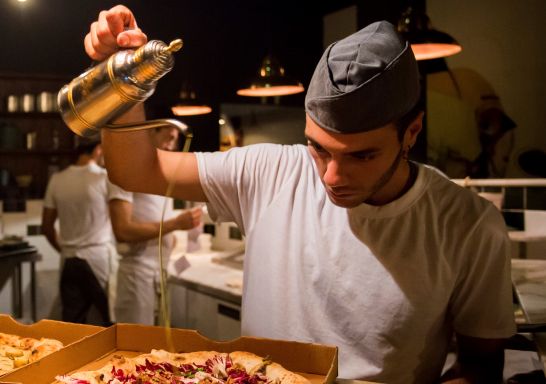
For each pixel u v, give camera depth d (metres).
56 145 5.55
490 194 2.92
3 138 5.30
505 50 3.42
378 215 1.04
